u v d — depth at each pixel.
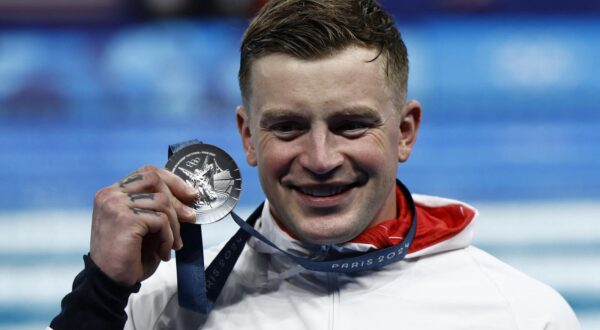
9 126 15.84
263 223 6.54
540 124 15.73
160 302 6.38
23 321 13.52
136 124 15.90
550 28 16.02
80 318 5.52
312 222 5.84
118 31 16.23
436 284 6.26
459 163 15.50
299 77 5.61
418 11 16.58
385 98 5.83
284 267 6.38
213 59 15.97
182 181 5.81
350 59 5.65
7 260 14.20
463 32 16.02
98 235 5.62
